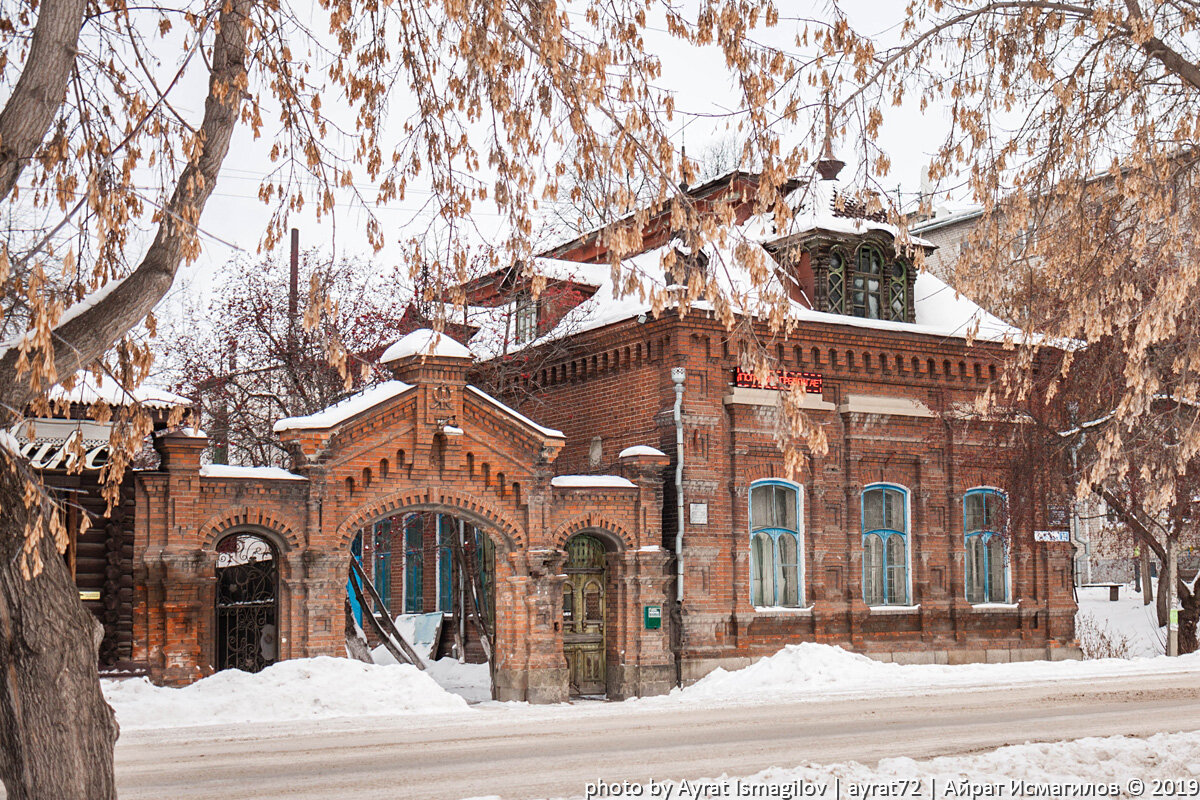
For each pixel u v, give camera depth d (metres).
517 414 24.03
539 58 10.93
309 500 21.98
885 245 29.41
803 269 28.92
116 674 20.20
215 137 9.37
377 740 16.30
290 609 21.81
